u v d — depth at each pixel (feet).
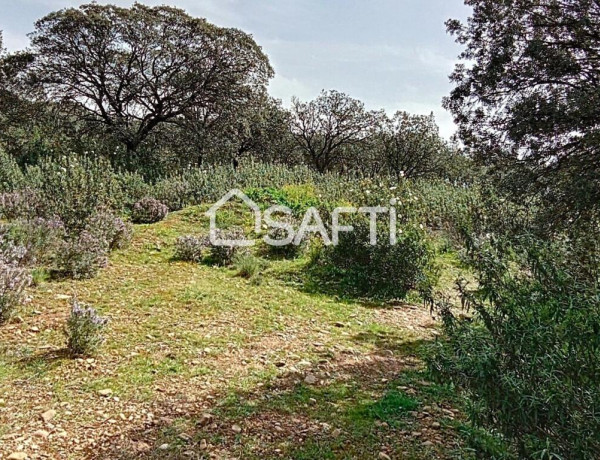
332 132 108.17
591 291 7.25
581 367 6.57
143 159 72.23
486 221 17.85
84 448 9.12
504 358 7.20
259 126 94.99
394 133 104.42
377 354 15.64
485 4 19.42
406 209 25.79
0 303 14.65
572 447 6.29
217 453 9.29
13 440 9.11
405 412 11.55
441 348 8.96
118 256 24.94
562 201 17.17
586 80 17.80
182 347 14.43
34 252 20.38
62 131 72.79
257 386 12.41
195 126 78.13
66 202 27.02
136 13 71.36
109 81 75.10
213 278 22.89
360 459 9.45
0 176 38.58
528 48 17.90
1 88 72.43
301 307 20.03
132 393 11.41
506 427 6.84
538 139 18.02
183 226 32.71
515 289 7.86
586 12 17.72
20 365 12.30
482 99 19.67
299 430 10.40
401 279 22.97
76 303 13.87
